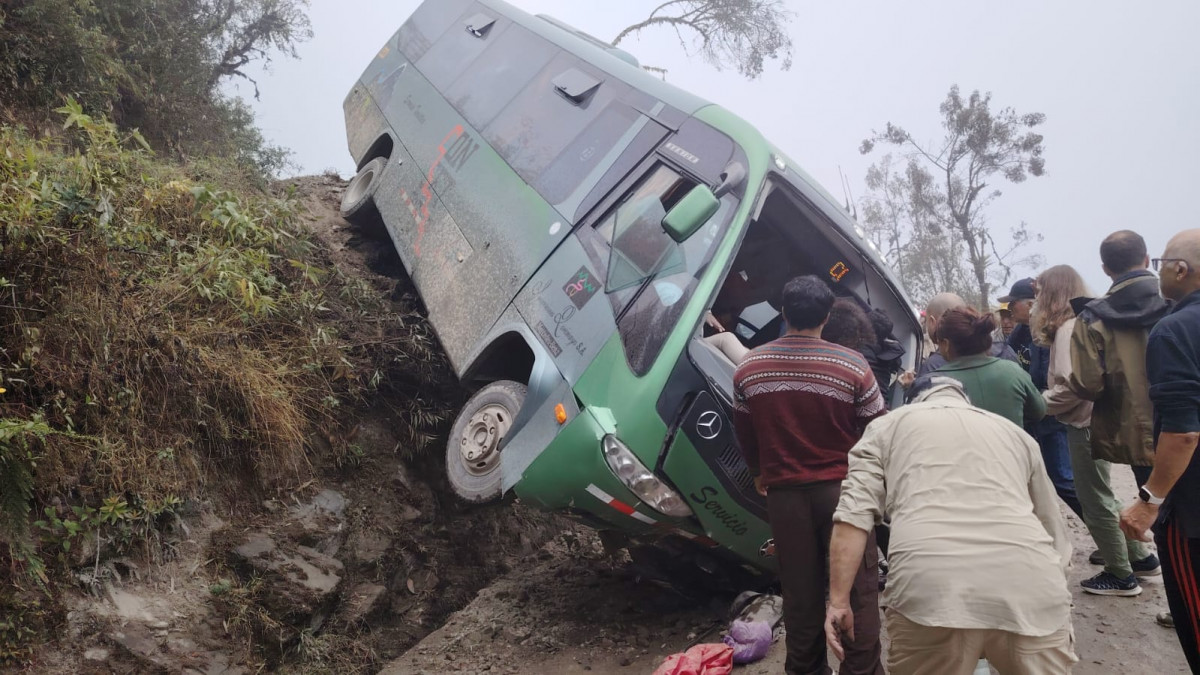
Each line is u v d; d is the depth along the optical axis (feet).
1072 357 14.51
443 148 23.63
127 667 13.80
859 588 11.86
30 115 23.52
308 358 19.76
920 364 19.93
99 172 17.51
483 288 19.79
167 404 16.74
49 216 15.46
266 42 37.96
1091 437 14.67
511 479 16.14
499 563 21.17
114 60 27.66
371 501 19.74
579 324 16.81
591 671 15.85
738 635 15.49
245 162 30.99
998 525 9.07
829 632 9.81
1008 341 20.97
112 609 14.32
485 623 18.16
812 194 19.19
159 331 16.94
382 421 21.15
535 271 18.51
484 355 18.98
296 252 21.95
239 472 17.65
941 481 9.46
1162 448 10.92
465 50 26.30
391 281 24.76
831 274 20.10
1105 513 16.58
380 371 21.30
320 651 16.42
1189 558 11.02
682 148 18.45
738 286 20.80
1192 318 11.02
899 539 9.39
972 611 8.73
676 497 15.30
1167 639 15.21
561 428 15.60
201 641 14.83
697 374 15.46
